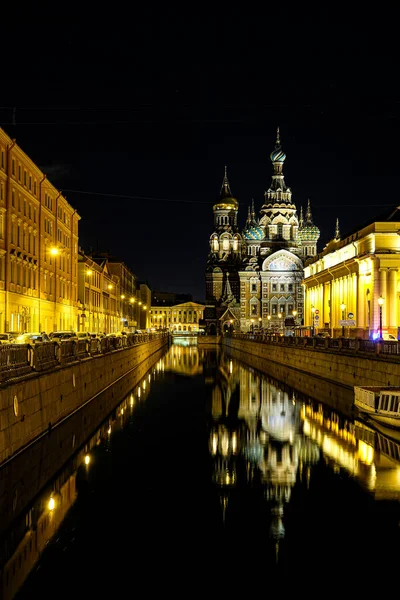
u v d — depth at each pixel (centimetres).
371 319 6644
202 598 1560
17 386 2414
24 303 6022
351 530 1978
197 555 1797
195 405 4556
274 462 2786
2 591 1580
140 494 2317
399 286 6594
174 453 2950
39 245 6600
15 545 1844
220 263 18538
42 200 6719
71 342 3662
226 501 2245
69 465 2711
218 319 17162
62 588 1600
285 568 1720
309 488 2395
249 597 1562
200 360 10288
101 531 1953
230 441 3231
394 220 6712
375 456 2886
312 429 3578
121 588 1602
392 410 3150
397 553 1816
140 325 19288
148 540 1894
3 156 5325
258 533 1955
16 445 2384
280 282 15725
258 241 16388
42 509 2130
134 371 6762
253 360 9381
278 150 16738
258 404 4625
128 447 3067
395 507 2181
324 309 9081
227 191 19425
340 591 1595
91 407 3872
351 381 4384
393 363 3553
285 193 16700
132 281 16675
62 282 7856
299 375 6034
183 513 2116
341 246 8181
